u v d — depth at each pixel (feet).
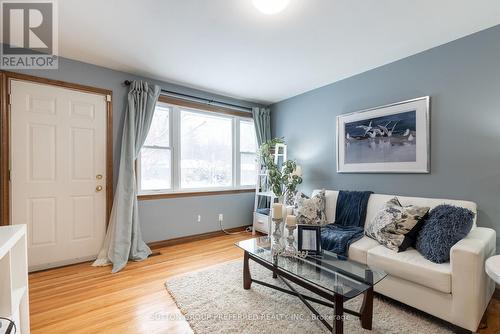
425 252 5.97
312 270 5.63
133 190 9.80
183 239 11.88
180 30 7.18
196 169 12.73
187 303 6.34
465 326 4.98
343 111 11.04
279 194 12.46
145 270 8.55
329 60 9.16
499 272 4.30
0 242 3.54
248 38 7.62
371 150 9.91
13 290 4.34
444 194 8.00
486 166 7.18
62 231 8.88
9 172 7.95
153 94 10.61
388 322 5.57
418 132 8.54
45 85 8.59
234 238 12.65
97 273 8.30
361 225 8.90
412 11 6.28
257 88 12.30
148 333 5.26
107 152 9.77
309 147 12.71
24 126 8.21
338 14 6.39
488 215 7.14
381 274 5.44
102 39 7.68
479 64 7.26
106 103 9.77
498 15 6.47
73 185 9.09
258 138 14.43
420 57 8.53
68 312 6.02
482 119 7.23
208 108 12.85
